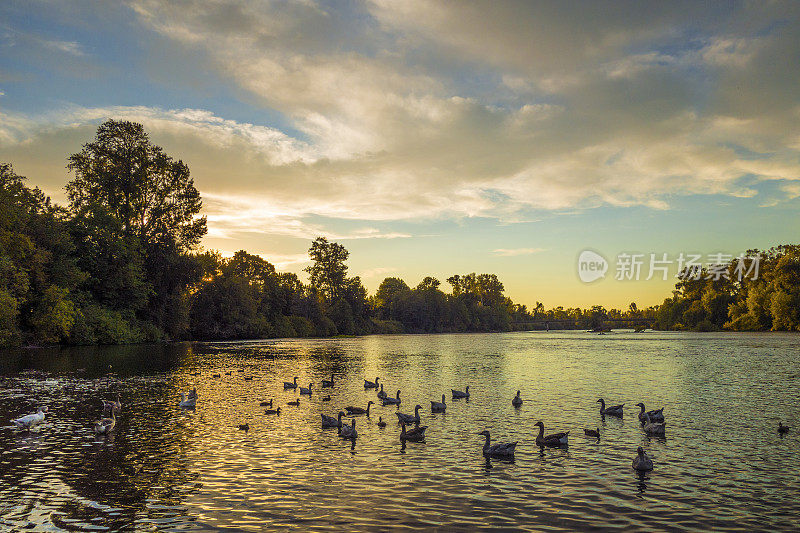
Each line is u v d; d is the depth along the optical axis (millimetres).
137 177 99000
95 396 36625
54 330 79375
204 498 16594
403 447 23297
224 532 14039
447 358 78250
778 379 47156
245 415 30688
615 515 15164
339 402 36031
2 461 20641
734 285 189625
